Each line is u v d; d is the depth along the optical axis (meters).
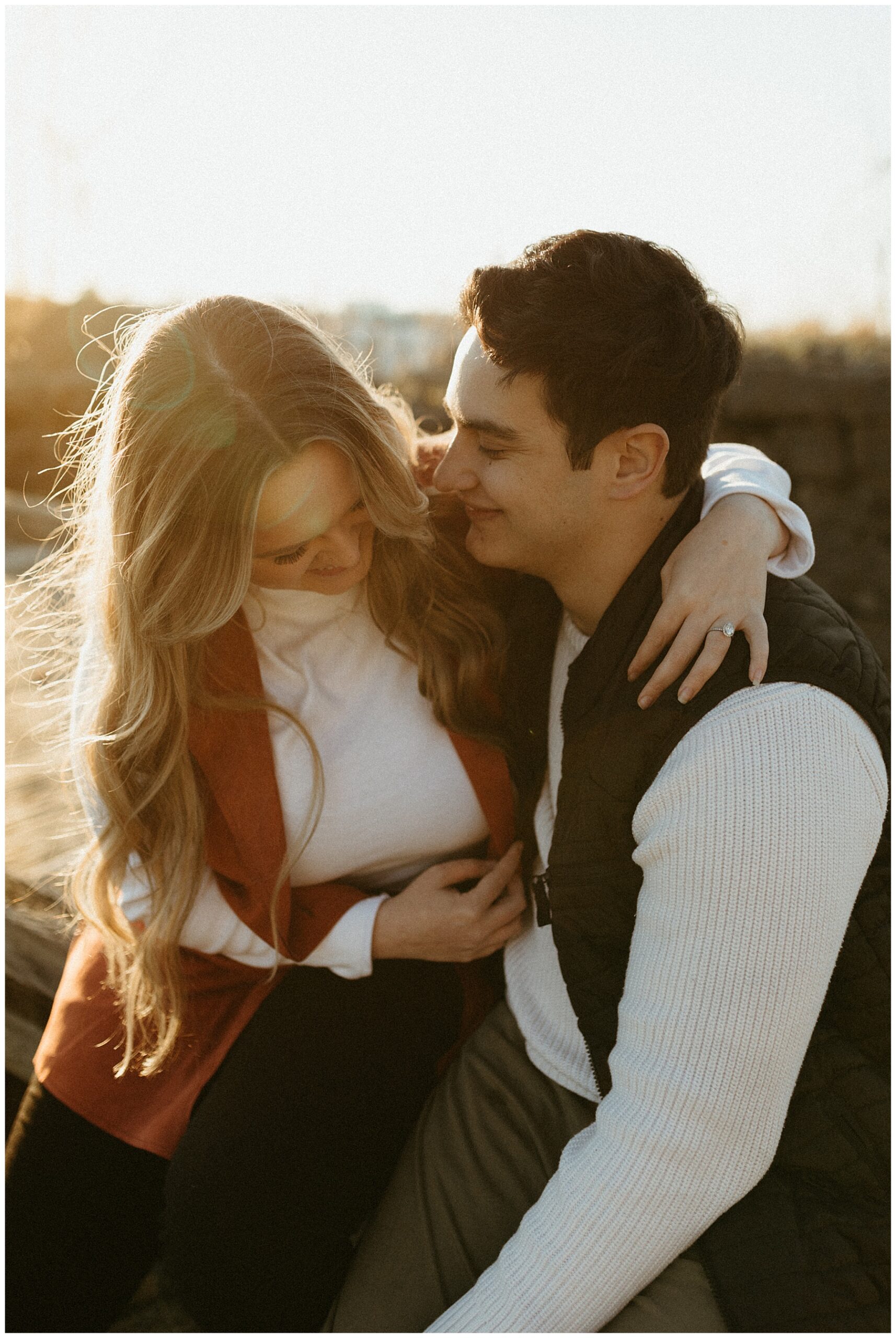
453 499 1.40
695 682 1.04
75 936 1.66
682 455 1.15
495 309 1.10
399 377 5.28
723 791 0.99
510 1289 1.03
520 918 1.41
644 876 1.08
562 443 1.12
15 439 5.45
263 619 1.31
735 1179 1.00
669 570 1.14
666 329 1.10
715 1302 1.03
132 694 1.23
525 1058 1.33
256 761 1.29
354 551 1.21
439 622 1.34
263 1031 1.33
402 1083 1.33
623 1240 1.01
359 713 1.34
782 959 0.98
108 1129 1.34
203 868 1.32
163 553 1.16
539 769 1.39
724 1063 0.99
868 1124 1.08
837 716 1.02
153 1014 1.37
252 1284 1.22
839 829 0.99
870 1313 0.99
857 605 3.92
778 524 1.20
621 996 1.16
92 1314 1.33
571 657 1.31
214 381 1.09
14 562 3.28
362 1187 1.28
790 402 4.42
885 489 4.28
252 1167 1.22
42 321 5.93
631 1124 1.01
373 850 1.37
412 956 1.33
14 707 2.42
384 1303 1.17
